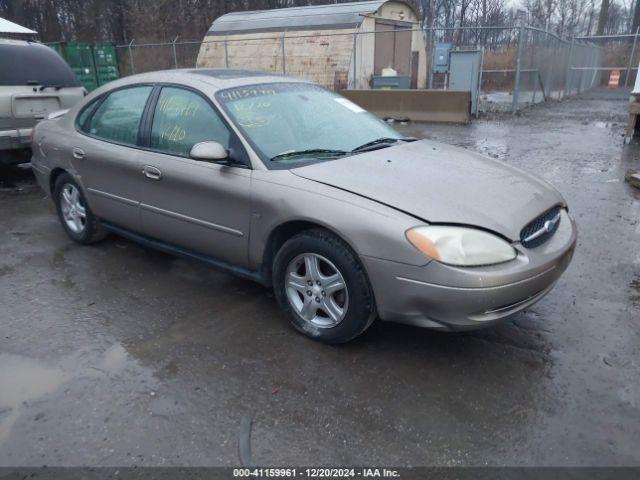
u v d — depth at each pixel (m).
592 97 20.28
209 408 2.80
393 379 3.02
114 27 35.03
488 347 3.32
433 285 2.79
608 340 3.38
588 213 5.80
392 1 20.31
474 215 2.93
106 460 2.47
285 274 3.42
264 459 2.46
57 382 3.04
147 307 3.91
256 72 4.41
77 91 7.90
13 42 7.36
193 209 3.81
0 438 2.61
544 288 3.12
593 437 2.56
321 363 3.18
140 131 4.21
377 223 2.90
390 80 16.95
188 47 25.25
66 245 5.21
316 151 3.67
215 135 3.71
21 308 3.92
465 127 12.41
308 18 19.95
